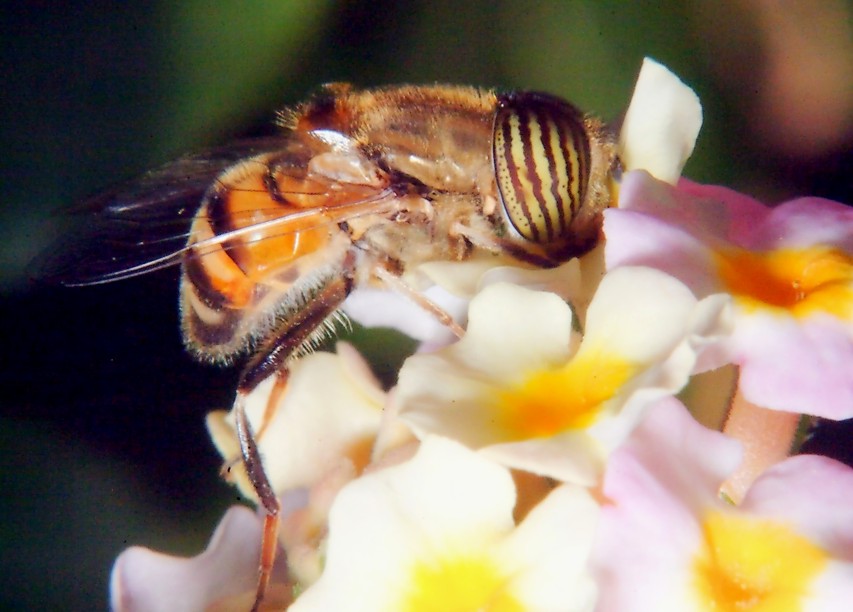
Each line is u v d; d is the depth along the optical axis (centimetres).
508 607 7
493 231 8
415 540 7
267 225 8
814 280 8
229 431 8
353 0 9
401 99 8
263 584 8
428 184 8
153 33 9
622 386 7
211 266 8
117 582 8
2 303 9
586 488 7
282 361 8
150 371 9
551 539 7
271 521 8
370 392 8
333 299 8
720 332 7
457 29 9
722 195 8
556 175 8
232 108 9
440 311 8
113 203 8
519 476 8
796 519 7
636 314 8
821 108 9
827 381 8
